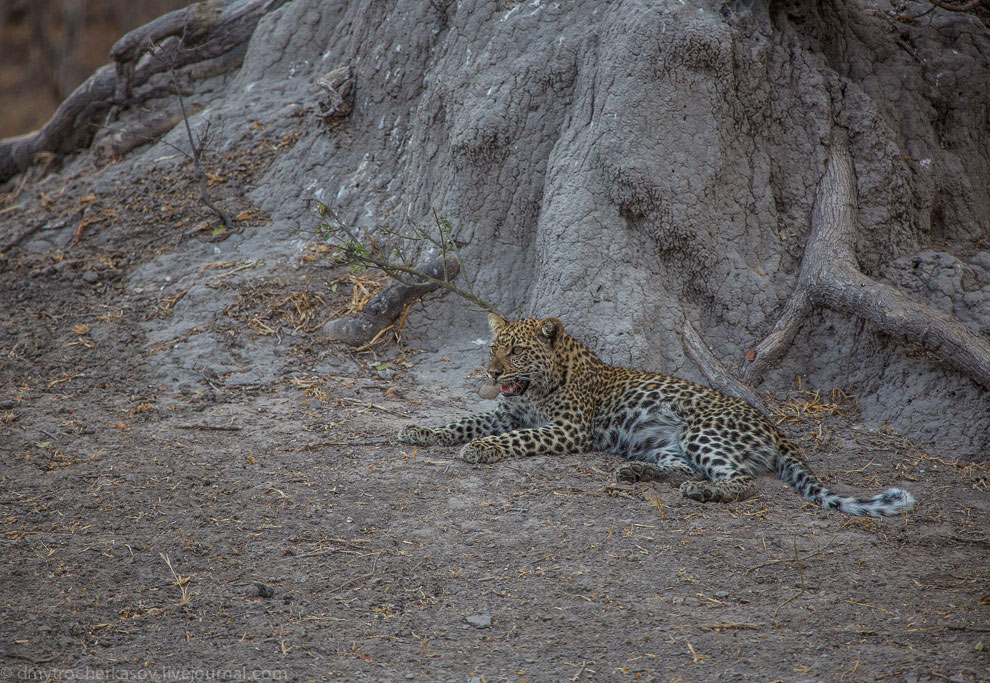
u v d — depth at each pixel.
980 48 15.26
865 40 14.95
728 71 13.44
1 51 37.59
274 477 9.41
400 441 10.52
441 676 5.91
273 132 17.41
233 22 19.25
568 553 7.77
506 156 14.30
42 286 14.94
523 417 10.97
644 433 10.47
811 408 11.99
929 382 11.52
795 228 13.63
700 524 8.40
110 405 11.55
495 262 14.34
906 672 5.85
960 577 7.41
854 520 8.60
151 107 19.41
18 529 8.04
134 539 7.89
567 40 14.28
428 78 15.70
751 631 6.51
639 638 6.41
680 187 13.02
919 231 13.95
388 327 13.62
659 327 12.67
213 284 14.28
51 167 19.98
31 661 5.96
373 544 7.93
